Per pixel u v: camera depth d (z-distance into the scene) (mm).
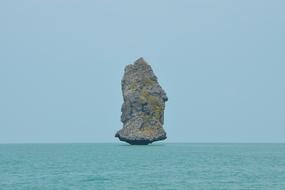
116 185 105000
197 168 144875
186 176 122125
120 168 145500
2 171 138000
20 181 112875
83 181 111875
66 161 178625
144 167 148500
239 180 113375
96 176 122625
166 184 106500
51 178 118562
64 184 106812
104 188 100438
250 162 170875
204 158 193125
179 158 189625
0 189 100000
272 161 177125
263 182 109625
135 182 109812
